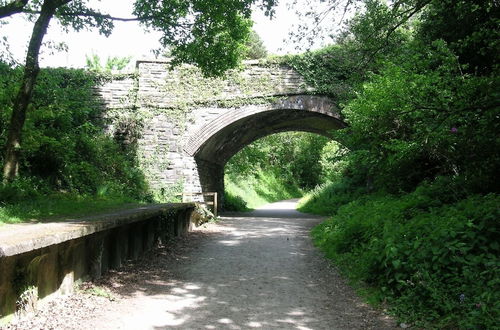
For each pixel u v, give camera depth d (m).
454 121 6.04
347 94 15.38
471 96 5.83
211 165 21.08
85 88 16.62
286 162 46.34
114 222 6.03
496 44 6.94
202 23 11.73
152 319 4.49
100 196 12.79
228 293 5.64
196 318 4.57
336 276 6.67
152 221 8.97
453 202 7.34
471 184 7.19
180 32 12.16
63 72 16.84
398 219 7.15
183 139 17.02
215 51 12.05
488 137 5.80
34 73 9.71
